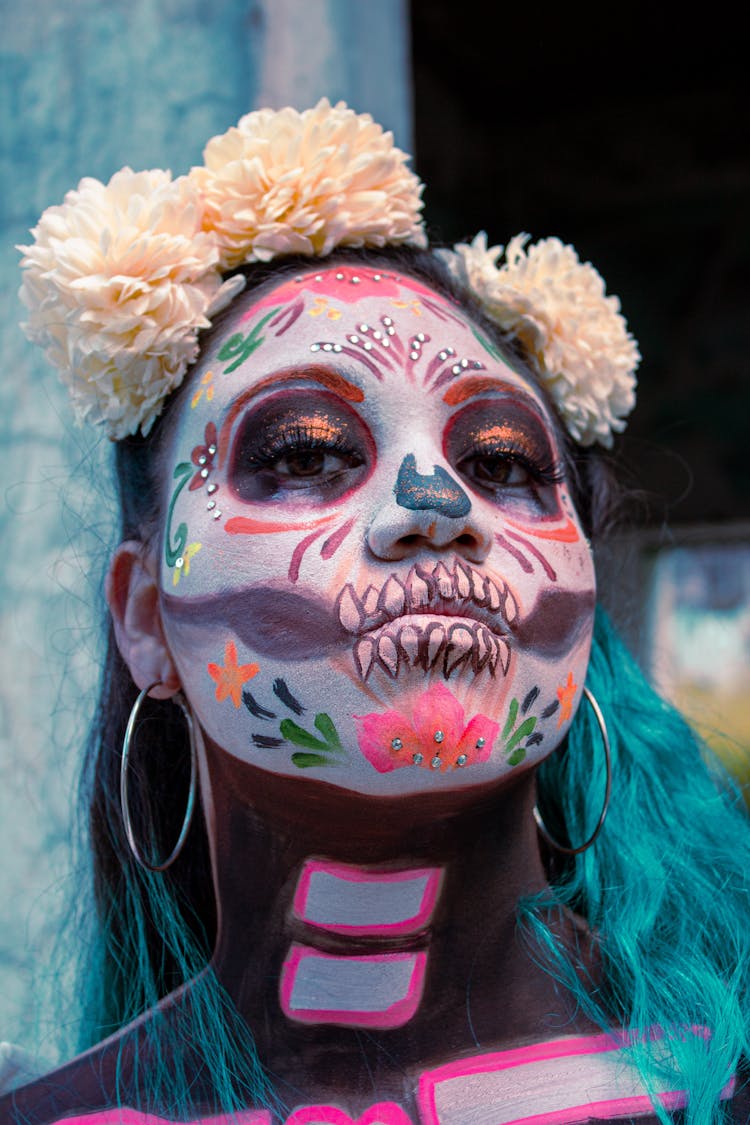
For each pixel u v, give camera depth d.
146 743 1.48
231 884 1.23
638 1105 1.11
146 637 1.31
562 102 4.70
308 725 1.10
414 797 1.11
